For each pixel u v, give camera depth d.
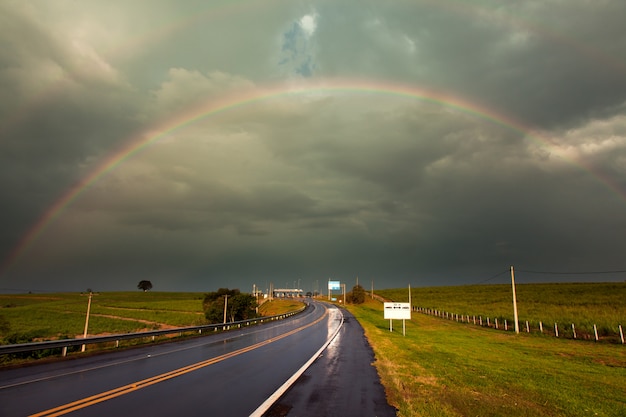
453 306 76.25
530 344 29.69
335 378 11.81
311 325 40.41
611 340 32.38
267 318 53.25
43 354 17.00
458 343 27.84
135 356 17.16
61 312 76.44
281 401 8.78
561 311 55.53
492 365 17.44
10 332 40.31
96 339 19.25
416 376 12.77
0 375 12.06
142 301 117.62
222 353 18.22
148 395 9.14
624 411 9.83
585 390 12.74
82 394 9.23
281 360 15.76
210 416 7.41
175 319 61.84
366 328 36.12
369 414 7.86
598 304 61.84
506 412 8.73
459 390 10.83
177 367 13.79
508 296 87.56
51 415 7.38
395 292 134.25
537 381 13.77
